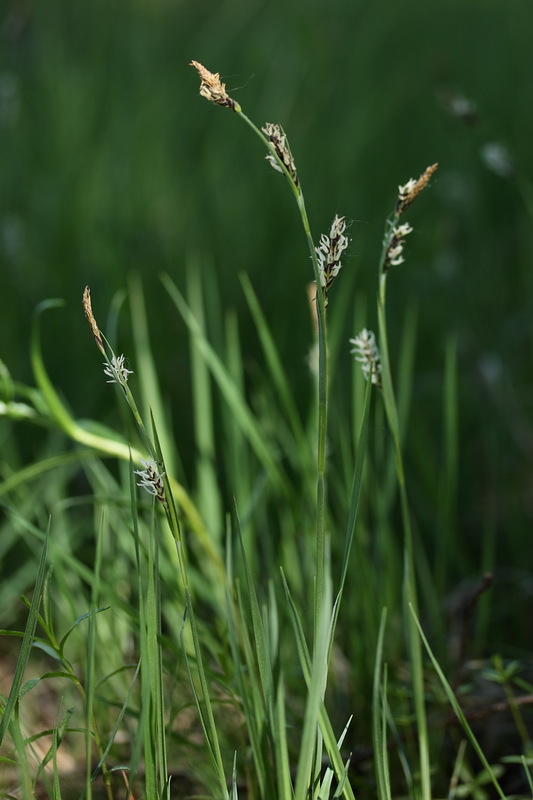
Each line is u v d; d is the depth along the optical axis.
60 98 2.16
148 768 0.65
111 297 1.48
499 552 1.09
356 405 0.84
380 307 0.67
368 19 2.81
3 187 1.81
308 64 2.40
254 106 2.24
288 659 0.82
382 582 0.83
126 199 1.82
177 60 2.65
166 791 0.67
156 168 1.95
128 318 1.45
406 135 2.12
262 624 0.67
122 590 0.86
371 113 2.20
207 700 0.66
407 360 0.89
